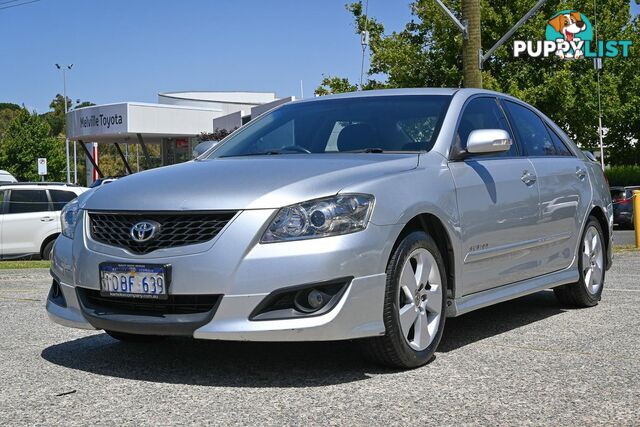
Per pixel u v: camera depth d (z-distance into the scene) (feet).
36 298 24.45
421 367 13.85
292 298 12.44
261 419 10.82
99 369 13.92
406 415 10.94
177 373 13.56
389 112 16.76
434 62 95.81
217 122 110.42
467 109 17.08
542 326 17.93
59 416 11.10
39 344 16.29
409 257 13.60
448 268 14.97
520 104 19.67
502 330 17.48
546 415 10.91
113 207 13.46
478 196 15.69
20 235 47.96
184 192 13.12
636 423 10.53
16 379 13.26
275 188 12.78
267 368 13.80
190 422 10.73
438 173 14.85
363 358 13.61
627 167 123.95
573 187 19.80
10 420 10.96
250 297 12.26
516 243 17.01
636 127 120.26
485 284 16.07
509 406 11.35
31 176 219.82
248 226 12.42
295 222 12.44
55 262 14.47
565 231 19.29
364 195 12.96
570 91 90.74
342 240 12.48
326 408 11.31
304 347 15.46
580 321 18.54
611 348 15.30
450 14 52.01
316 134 16.78
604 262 21.43
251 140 17.49
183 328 12.55
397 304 13.25
